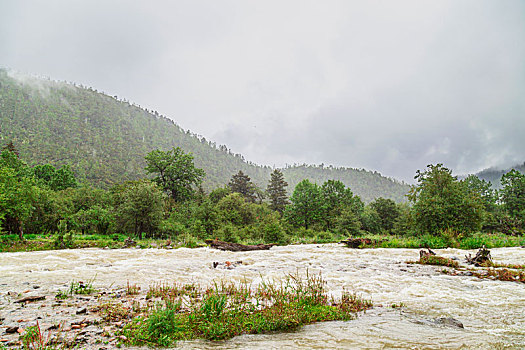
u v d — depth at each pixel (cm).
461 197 2925
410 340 412
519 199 5425
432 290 851
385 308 655
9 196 2259
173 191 6669
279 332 471
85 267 1252
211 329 453
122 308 601
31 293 735
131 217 3416
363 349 374
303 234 4366
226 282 954
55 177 6012
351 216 4928
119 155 18000
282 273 1162
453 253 1900
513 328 486
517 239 2808
